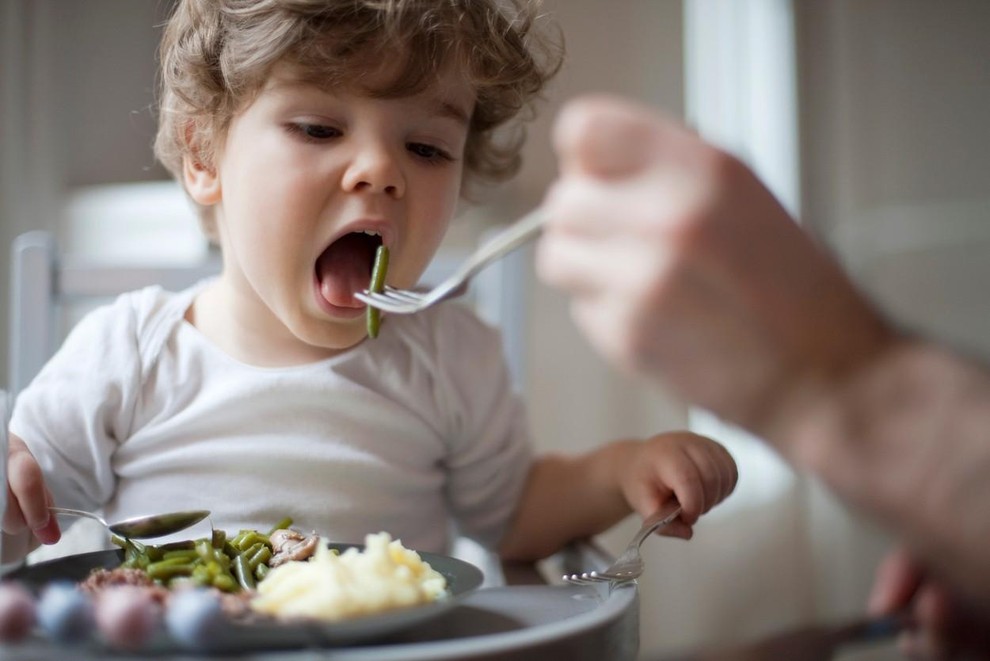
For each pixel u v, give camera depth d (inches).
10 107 62.4
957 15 77.0
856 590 27.3
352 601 18.3
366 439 33.3
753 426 11.5
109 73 69.7
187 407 32.5
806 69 83.0
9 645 16.3
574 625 17.9
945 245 71.3
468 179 40.6
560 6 68.9
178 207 64.0
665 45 74.7
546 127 67.0
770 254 11.2
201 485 31.5
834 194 80.8
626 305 11.4
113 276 41.5
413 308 25.0
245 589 22.2
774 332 11.2
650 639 30.3
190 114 33.2
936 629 13.1
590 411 69.8
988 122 75.1
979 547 10.5
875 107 80.4
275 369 32.9
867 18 81.4
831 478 11.1
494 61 33.4
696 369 11.4
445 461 36.6
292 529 29.2
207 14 32.0
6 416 22.4
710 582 53.2
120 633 15.5
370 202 29.0
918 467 10.7
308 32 28.9
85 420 31.7
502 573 33.5
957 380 10.9
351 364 33.9
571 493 34.3
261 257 30.0
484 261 16.6
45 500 25.5
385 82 29.2
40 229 65.0
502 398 37.2
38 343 40.3
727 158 11.6
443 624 21.1
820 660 14.5
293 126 29.4
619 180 11.9
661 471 30.5
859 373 11.1
